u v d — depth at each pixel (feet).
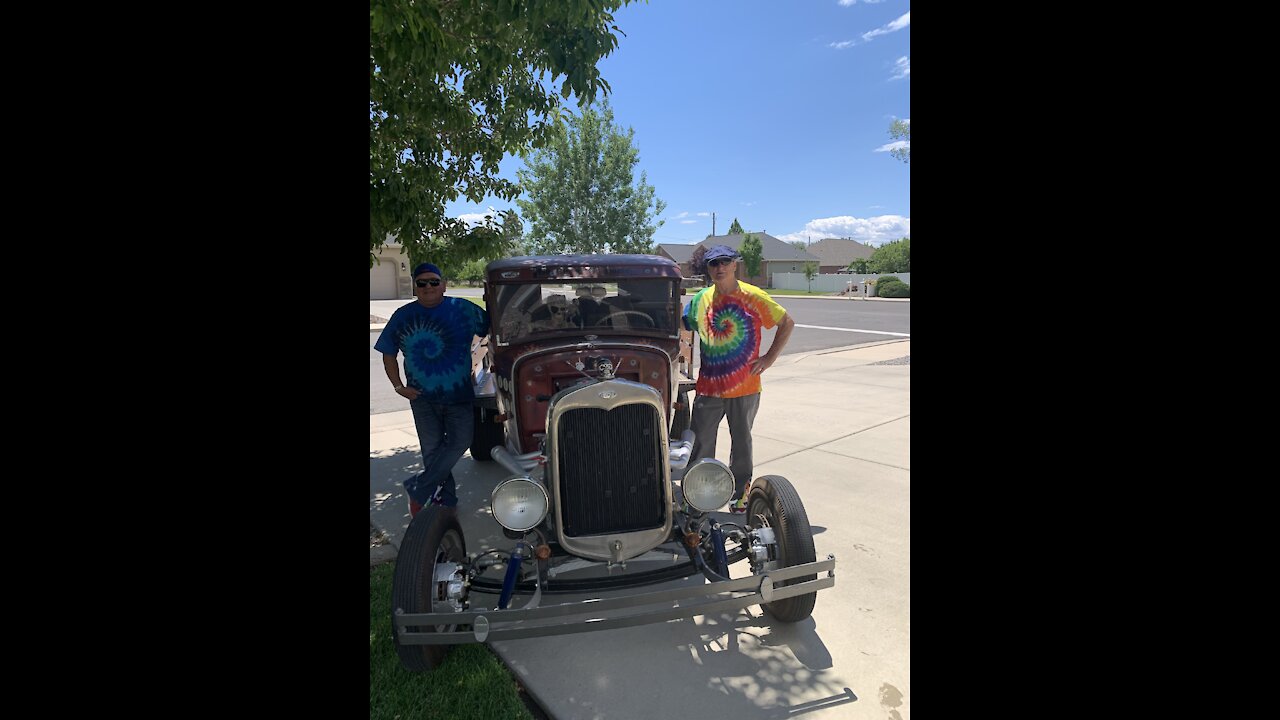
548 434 10.16
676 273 14.89
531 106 17.31
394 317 13.30
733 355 13.42
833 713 9.04
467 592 9.77
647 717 9.01
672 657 10.28
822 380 34.04
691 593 9.16
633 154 68.80
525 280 14.12
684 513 10.98
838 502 16.31
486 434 19.30
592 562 10.27
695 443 13.15
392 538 14.62
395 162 14.55
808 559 10.09
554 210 68.08
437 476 13.57
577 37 14.38
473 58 15.47
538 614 8.71
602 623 8.82
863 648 10.41
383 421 26.30
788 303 103.19
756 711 9.09
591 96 15.07
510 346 14.23
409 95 14.03
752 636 10.76
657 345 14.80
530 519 9.57
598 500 10.14
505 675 9.73
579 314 14.61
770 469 18.94
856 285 138.10
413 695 9.28
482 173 17.63
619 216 67.62
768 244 192.65
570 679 9.80
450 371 13.35
